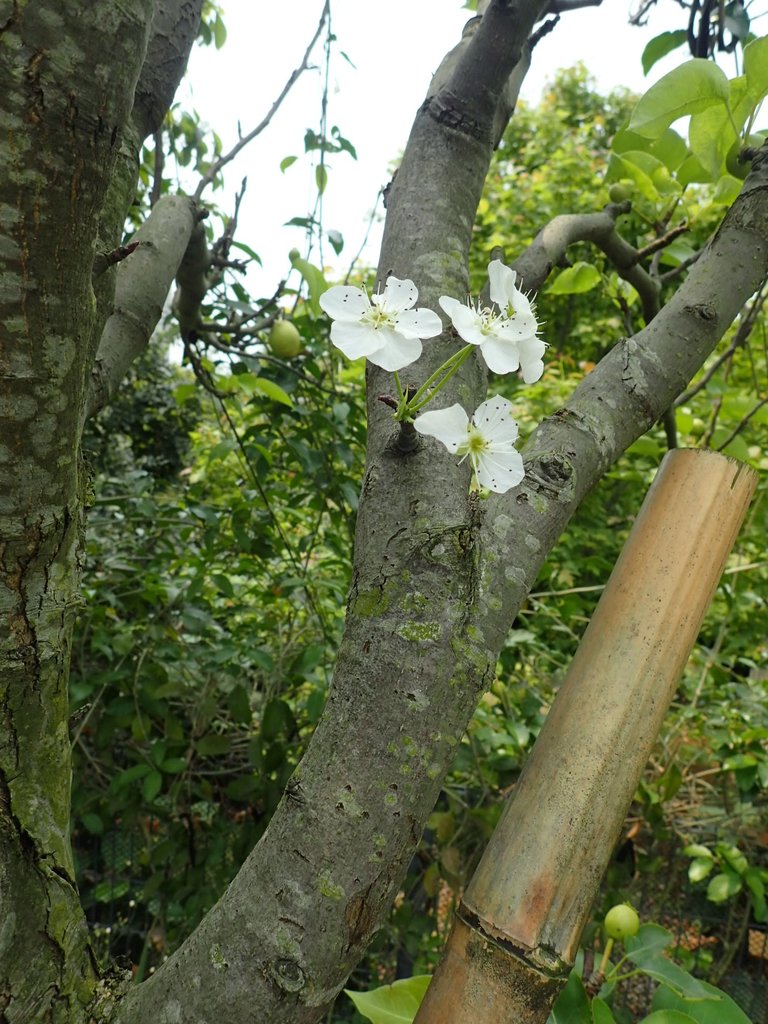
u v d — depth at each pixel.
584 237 0.41
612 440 0.27
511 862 0.24
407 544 0.22
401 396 0.23
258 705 0.67
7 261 0.17
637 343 0.29
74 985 0.23
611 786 0.25
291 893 0.21
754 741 0.62
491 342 0.23
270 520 0.62
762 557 0.73
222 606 0.73
